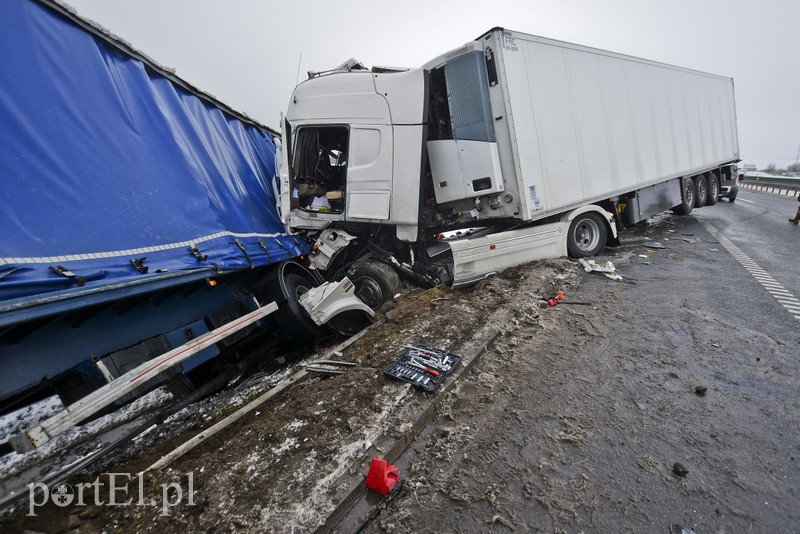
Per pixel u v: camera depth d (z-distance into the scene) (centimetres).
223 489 214
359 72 494
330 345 462
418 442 244
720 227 957
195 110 443
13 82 245
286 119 516
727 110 1125
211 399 382
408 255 554
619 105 665
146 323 303
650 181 761
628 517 183
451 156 508
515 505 194
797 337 345
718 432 233
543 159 523
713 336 354
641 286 500
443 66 508
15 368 220
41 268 215
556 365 317
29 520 221
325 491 202
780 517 178
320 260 527
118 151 298
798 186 1938
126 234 278
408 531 184
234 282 414
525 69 496
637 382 288
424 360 320
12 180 226
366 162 489
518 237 552
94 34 318
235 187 451
